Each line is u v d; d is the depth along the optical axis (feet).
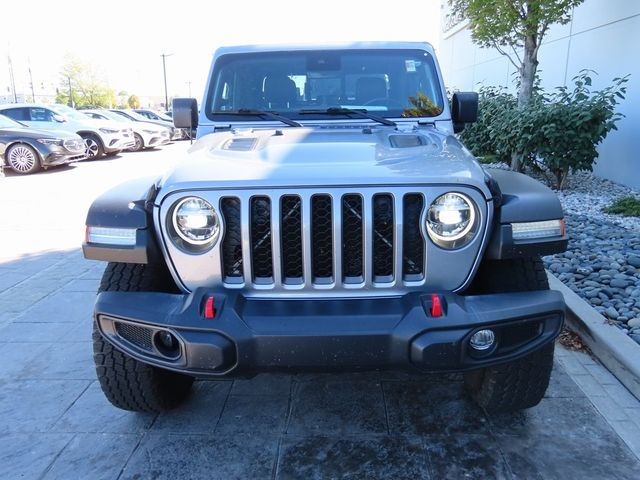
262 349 7.33
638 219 21.97
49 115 52.49
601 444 9.00
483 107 34.45
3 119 44.04
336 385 10.94
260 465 8.66
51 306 15.15
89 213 8.21
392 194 7.57
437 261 7.82
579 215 22.82
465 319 7.40
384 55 12.74
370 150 8.87
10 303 15.37
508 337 7.88
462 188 7.66
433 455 8.82
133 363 8.86
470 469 8.49
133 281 8.54
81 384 11.09
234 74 12.78
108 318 7.98
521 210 7.90
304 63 12.70
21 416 10.00
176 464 8.70
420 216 7.68
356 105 12.59
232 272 7.98
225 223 7.74
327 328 7.30
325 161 8.23
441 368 7.47
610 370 11.27
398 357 7.38
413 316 7.39
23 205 29.66
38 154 42.80
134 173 43.68
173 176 8.01
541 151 25.38
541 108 25.27
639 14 25.68
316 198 7.65
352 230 7.74
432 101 12.51
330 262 7.84
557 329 7.99
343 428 9.57
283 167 7.96
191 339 7.37
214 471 8.54
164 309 7.72
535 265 8.64
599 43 29.55
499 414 9.85
